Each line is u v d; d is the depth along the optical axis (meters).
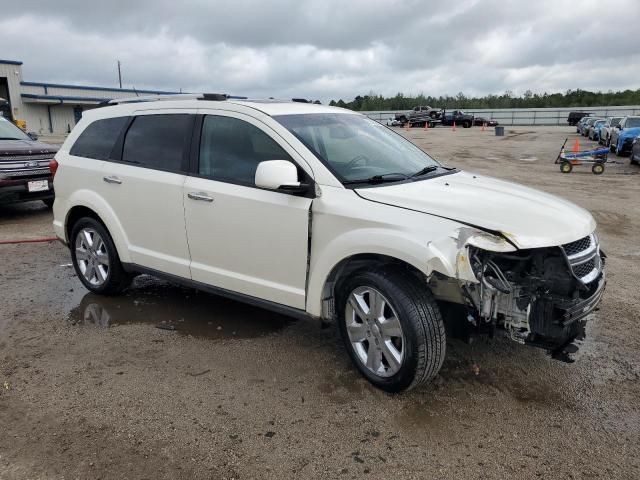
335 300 3.83
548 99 98.31
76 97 47.69
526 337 3.27
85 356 4.11
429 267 3.12
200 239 4.34
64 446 3.04
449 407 3.41
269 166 3.56
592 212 9.99
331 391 3.60
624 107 61.56
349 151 4.09
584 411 3.38
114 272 5.14
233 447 3.03
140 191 4.69
